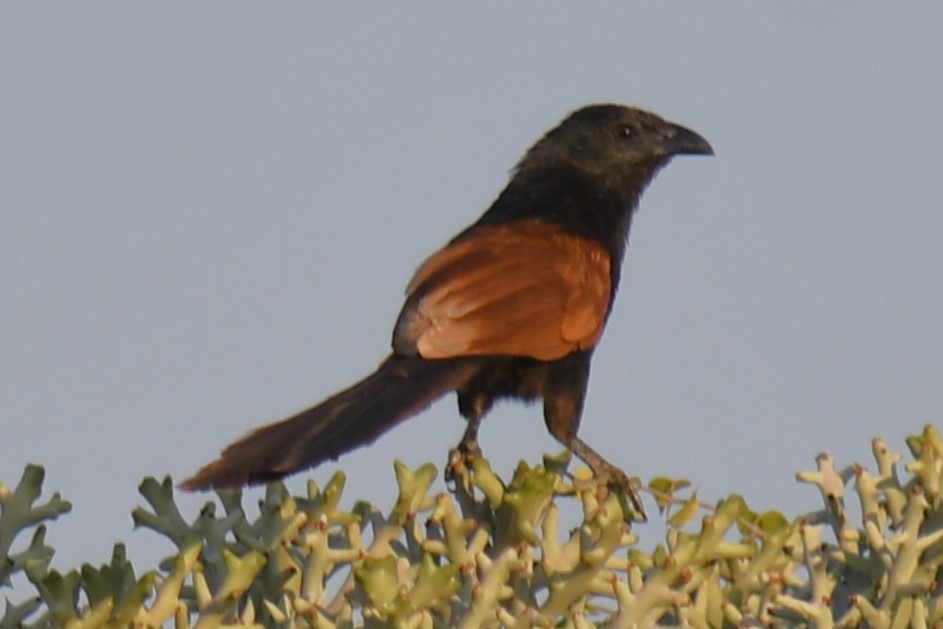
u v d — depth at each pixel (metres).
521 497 8.85
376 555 9.02
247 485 8.98
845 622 8.38
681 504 10.49
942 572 8.48
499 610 7.93
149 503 9.00
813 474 9.03
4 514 8.67
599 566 8.12
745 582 8.62
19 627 8.13
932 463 8.65
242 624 7.95
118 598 7.76
